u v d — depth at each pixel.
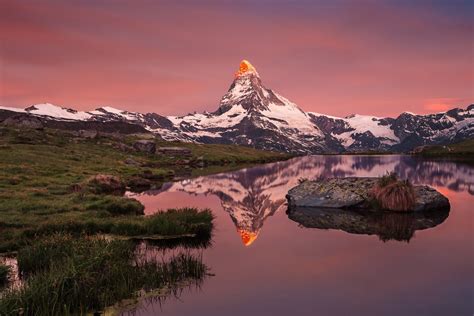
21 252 23.67
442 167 113.50
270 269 22.30
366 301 17.56
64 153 106.56
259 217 40.00
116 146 152.38
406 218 36.91
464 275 20.64
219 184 78.12
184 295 18.73
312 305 17.28
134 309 17.28
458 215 37.78
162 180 86.69
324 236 30.44
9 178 58.44
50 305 16.62
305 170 115.88
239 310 16.92
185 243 29.02
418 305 17.06
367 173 96.56
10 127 146.75
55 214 36.31
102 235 30.70
